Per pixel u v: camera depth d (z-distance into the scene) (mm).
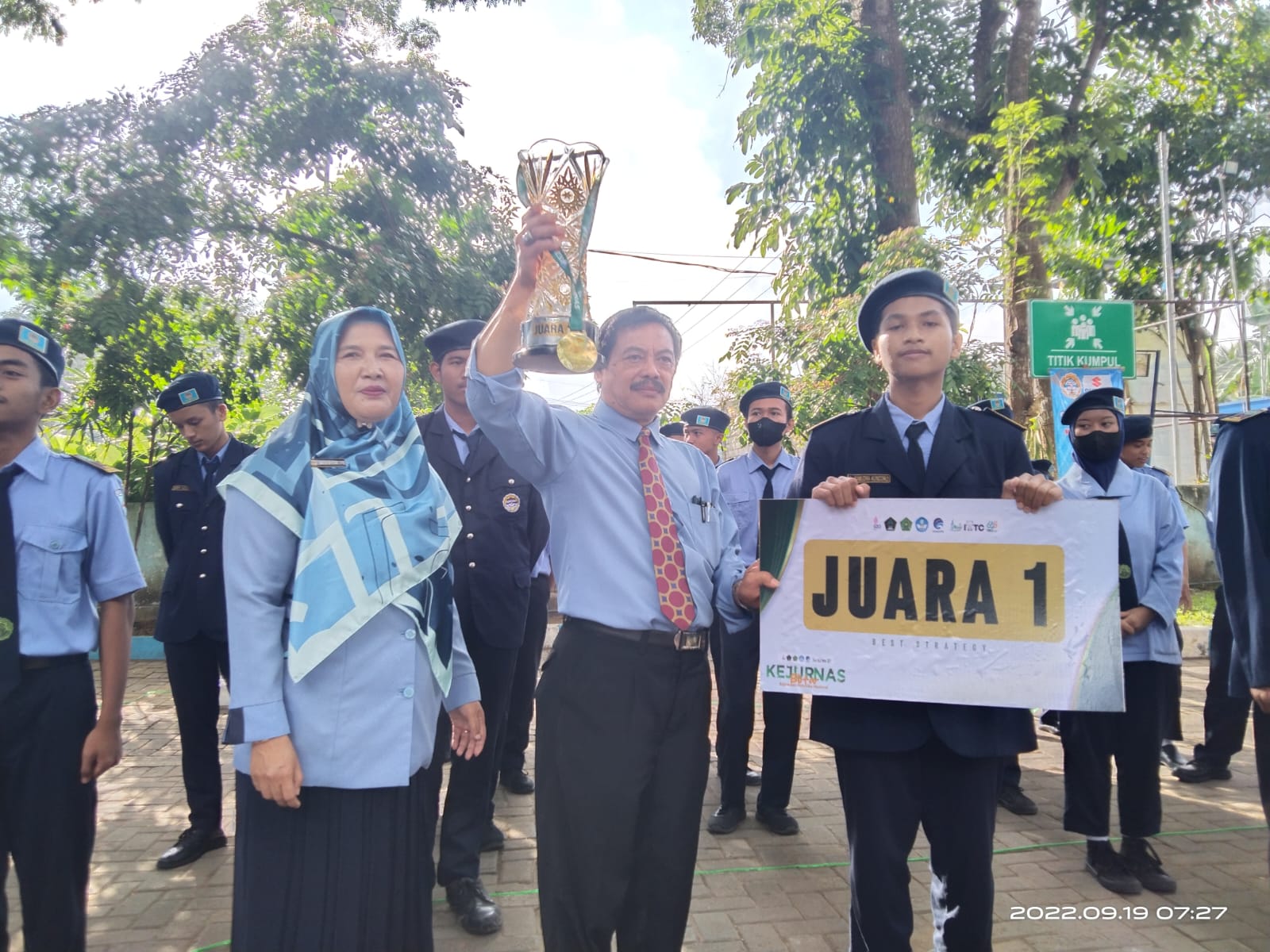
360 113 9141
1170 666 3537
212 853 3887
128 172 8430
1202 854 3828
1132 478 3701
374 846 1920
